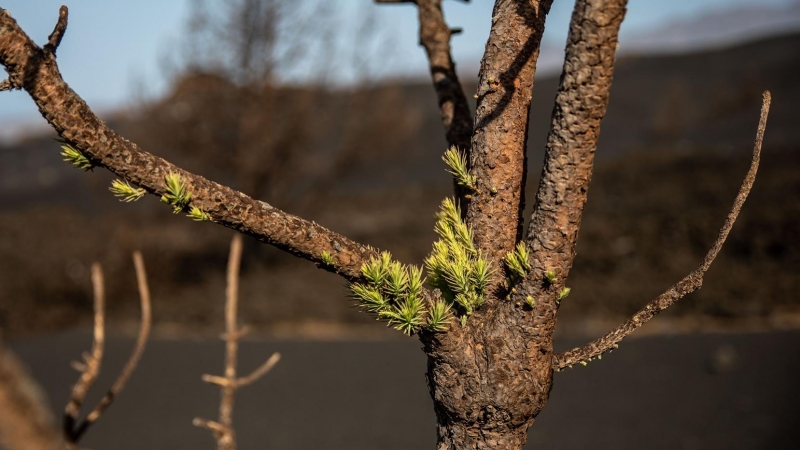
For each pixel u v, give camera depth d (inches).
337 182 578.9
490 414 40.3
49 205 823.1
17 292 479.5
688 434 214.8
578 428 227.0
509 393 39.6
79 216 736.3
